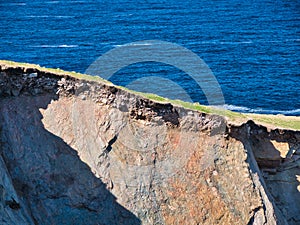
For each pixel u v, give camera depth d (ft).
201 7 540.52
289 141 127.34
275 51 368.68
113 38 400.88
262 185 119.75
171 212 112.78
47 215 106.22
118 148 114.62
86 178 110.73
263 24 461.78
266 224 115.85
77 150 112.47
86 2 568.00
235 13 509.76
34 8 531.91
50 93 115.44
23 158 109.09
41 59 340.59
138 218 110.63
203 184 115.65
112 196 111.14
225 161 117.91
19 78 113.80
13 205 100.58
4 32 420.36
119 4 555.28
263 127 126.52
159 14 502.79
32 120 112.78
